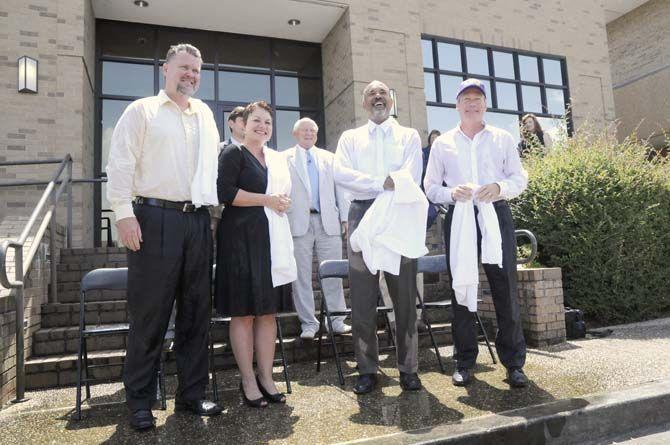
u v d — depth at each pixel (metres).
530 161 6.30
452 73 10.48
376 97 3.41
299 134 4.77
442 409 2.81
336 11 9.17
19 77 6.96
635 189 5.82
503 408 2.78
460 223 3.29
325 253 4.68
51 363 3.77
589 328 5.50
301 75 10.12
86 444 2.48
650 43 14.54
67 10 7.35
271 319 3.12
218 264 3.03
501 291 3.30
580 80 11.84
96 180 6.86
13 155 6.91
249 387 3.00
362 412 2.82
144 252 2.69
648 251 5.79
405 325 3.24
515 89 11.23
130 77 8.97
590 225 5.59
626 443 2.64
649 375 3.33
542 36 11.49
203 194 2.80
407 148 3.37
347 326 4.54
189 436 2.54
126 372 2.70
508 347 3.29
